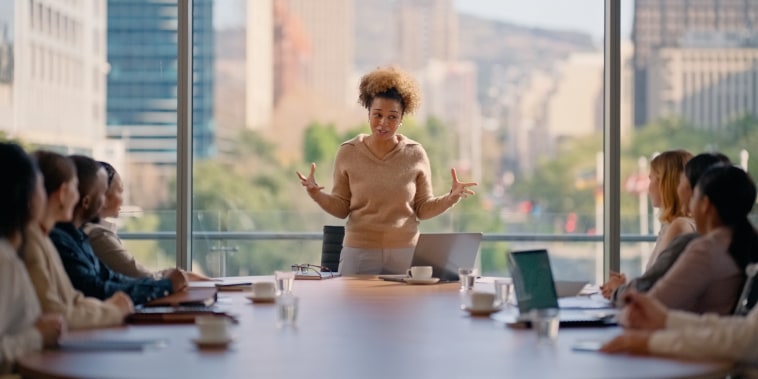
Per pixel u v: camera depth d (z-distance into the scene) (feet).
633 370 8.01
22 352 8.56
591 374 7.86
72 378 7.75
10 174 9.19
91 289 11.86
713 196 10.74
